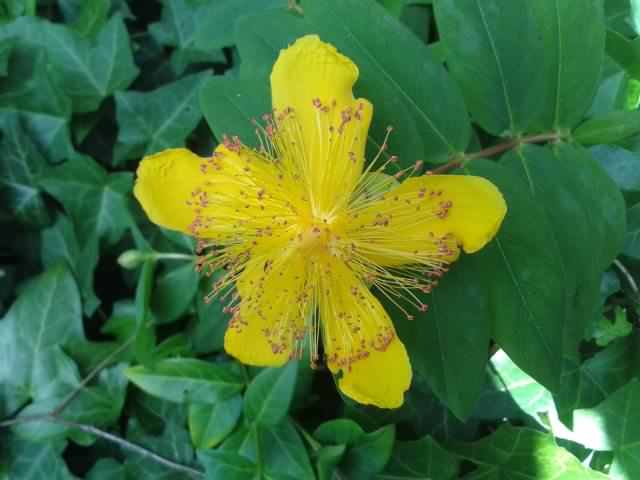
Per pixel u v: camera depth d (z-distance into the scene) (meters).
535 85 0.12
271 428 0.15
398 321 0.12
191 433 0.16
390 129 0.11
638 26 0.15
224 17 0.15
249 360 0.12
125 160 0.19
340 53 0.12
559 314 0.11
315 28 0.12
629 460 0.15
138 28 0.20
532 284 0.11
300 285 0.12
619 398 0.15
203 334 0.16
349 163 0.12
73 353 0.17
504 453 0.15
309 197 0.12
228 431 0.15
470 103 0.12
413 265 0.12
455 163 0.12
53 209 0.19
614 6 0.15
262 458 0.15
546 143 0.13
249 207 0.12
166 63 0.20
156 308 0.17
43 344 0.17
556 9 0.12
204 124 0.19
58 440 0.17
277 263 0.12
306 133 0.12
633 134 0.12
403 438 0.16
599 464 0.16
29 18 0.18
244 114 0.13
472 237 0.11
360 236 0.12
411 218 0.12
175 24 0.19
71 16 0.20
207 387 0.16
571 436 0.15
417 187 0.11
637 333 0.16
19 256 0.19
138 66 0.20
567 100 0.12
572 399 0.15
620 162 0.15
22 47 0.18
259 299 0.12
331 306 0.12
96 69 0.19
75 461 0.18
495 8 0.12
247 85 0.13
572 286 0.12
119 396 0.17
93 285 0.19
